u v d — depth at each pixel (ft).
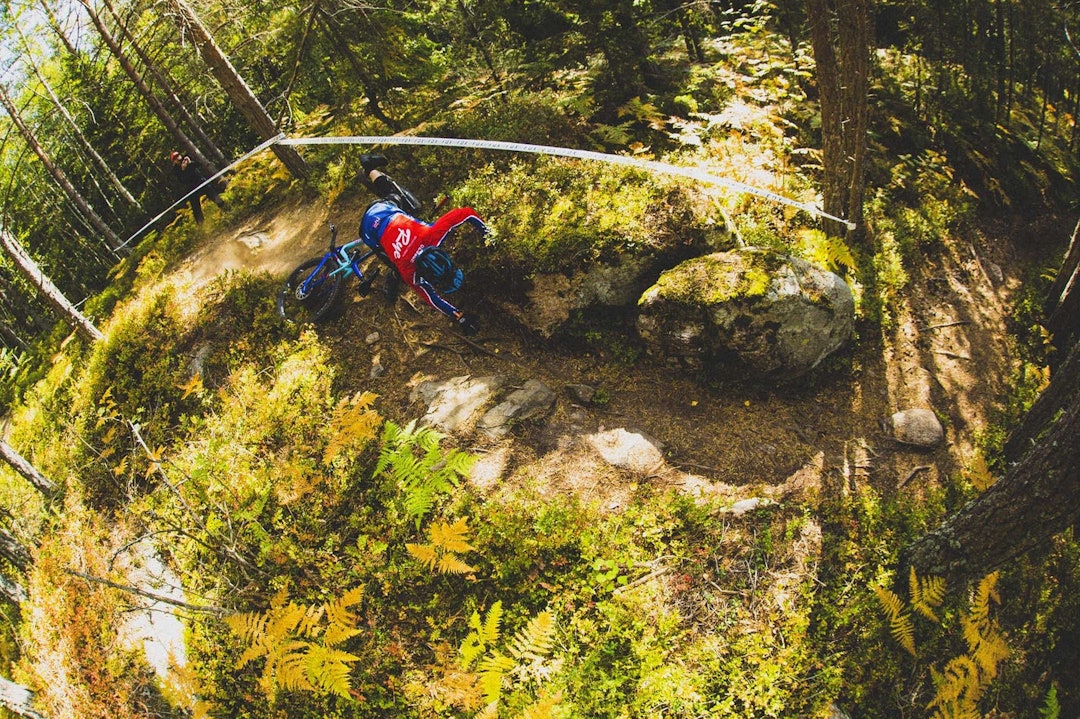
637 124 26.81
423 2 34.32
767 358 18.37
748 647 15.12
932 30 28.19
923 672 15.19
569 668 14.75
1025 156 27.55
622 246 20.25
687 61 31.65
